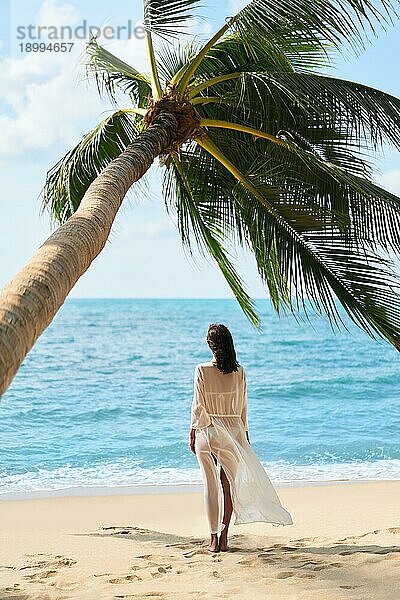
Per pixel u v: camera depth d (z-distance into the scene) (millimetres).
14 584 5328
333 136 7938
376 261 7570
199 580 5305
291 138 8133
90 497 9438
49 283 2404
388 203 7344
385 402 24344
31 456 15117
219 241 9672
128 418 21266
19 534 7211
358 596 4793
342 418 20516
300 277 8055
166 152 7023
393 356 36688
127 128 9383
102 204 3945
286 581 5168
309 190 7988
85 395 26141
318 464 13578
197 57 7352
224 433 6305
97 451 15484
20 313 2104
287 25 6766
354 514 8016
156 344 41875
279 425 19250
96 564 5898
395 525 7406
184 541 6809
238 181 8719
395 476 12117
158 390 27609
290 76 7254
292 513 8078
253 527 7336
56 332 45594
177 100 7277
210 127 8547
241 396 6496
